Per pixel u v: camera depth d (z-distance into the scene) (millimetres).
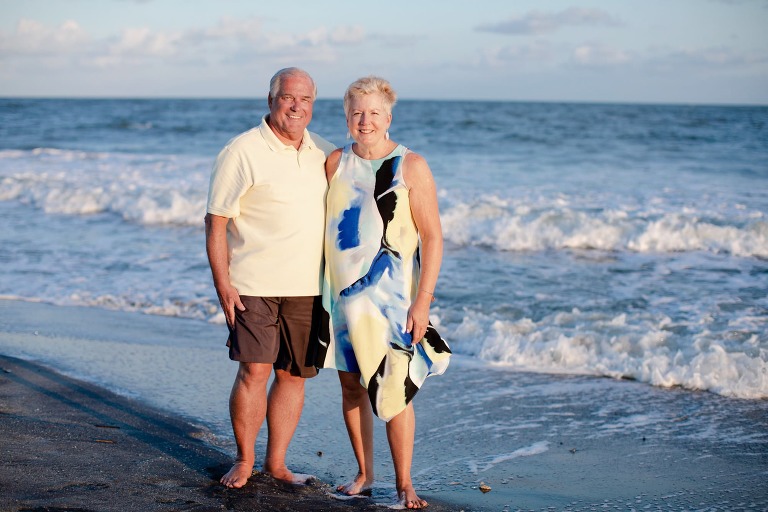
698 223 10008
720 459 3783
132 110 59625
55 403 4414
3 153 22156
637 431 4195
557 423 4328
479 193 13430
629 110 56281
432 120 41500
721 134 29438
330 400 4668
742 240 9617
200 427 4090
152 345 5910
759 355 5312
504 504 3229
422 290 3014
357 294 3010
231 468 3395
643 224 10078
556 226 10242
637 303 7109
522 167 18688
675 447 3957
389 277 3000
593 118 42000
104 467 3410
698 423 4316
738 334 5934
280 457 3441
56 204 13141
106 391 4707
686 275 8367
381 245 2986
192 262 9094
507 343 5805
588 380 5121
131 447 3713
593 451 3908
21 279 8320
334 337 3127
